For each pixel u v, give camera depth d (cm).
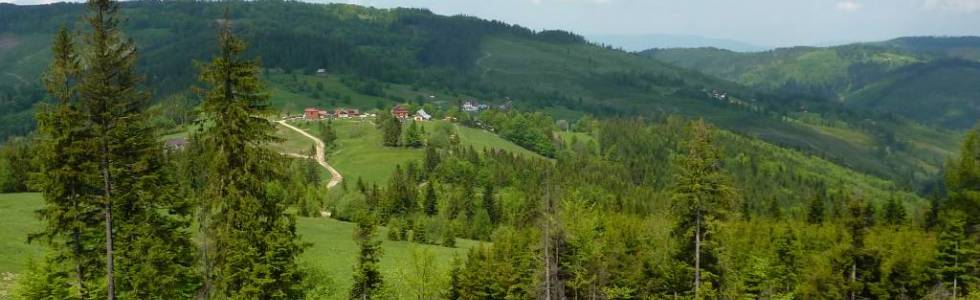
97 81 2856
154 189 3103
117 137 2978
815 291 5825
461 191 15062
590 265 5191
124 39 2942
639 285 5722
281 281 3189
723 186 4178
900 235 6228
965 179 5375
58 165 2888
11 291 4312
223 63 2878
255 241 3072
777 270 6150
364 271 4725
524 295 5534
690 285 4862
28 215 7362
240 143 2922
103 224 3144
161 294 3284
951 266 5650
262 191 3012
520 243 6178
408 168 17500
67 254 3122
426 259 5119
